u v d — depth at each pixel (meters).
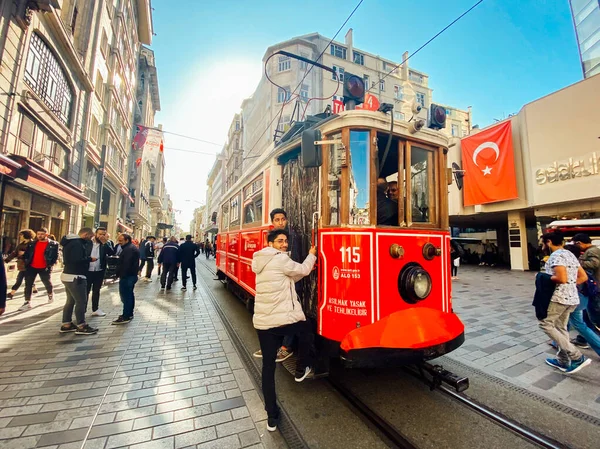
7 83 8.32
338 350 2.85
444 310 3.28
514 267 16.55
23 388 3.08
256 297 2.73
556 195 13.15
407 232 3.12
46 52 10.69
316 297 3.37
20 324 5.25
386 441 2.40
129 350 4.20
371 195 3.04
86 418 2.60
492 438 2.44
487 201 16.02
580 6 15.81
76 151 13.60
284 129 5.07
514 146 15.04
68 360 3.81
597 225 8.27
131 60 25.36
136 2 25.92
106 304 7.02
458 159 17.59
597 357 4.22
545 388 3.30
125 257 5.56
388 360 2.57
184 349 4.28
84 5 14.39
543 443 2.35
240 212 6.77
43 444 2.26
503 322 5.99
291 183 4.20
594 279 4.39
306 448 2.30
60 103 12.01
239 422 2.61
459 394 3.10
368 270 2.86
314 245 3.38
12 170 7.32
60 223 12.70
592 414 2.81
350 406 2.89
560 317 3.80
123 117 22.92
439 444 2.36
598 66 14.82
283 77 26.06
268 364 2.60
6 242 8.94
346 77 3.60
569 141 12.74
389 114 3.23
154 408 2.78
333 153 3.23
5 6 8.07
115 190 22.81
